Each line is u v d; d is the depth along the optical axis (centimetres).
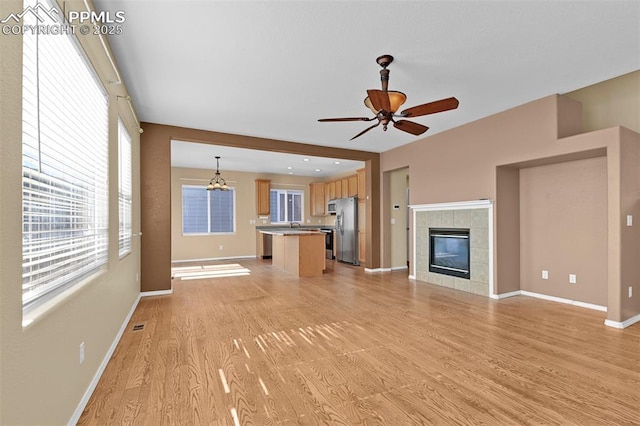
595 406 181
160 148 455
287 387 203
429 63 291
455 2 210
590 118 390
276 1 206
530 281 439
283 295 449
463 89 348
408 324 324
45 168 147
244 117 432
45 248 149
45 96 147
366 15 222
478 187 452
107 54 236
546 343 272
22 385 115
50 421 139
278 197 952
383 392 197
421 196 554
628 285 320
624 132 317
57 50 157
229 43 255
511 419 170
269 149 550
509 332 299
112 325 257
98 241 232
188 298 431
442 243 516
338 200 817
